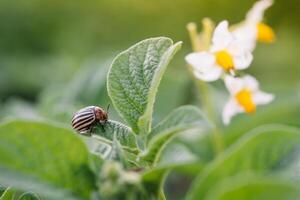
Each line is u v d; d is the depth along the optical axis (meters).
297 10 1.80
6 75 1.25
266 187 0.17
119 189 0.19
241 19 1.75
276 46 1.39
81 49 1.58
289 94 0.72
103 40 1.64
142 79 0.23
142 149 0.23
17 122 0.19
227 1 1.71
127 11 1.64
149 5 1.66
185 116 0.22
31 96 1.25
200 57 0.39
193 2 1.68
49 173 0.20
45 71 1.25
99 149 0.24
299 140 0.19
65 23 1.60
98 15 1.63
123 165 0.21
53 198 0.20
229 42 0.38
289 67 1.36
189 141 0.65
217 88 0.82
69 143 0.20
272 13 1.81
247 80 0.48
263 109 0.68
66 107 0.68
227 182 0.18
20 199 0.22
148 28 1.67
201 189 0.19
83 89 0.78
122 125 0.23
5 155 0.19
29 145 0.20
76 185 0.20
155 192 0.20
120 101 0.23
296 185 0.16
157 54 0.23
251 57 0.38
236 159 0.19
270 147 0.19
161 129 0.22
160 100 0.77
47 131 0.19
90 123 0.24
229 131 0.68
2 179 0.19
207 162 0.58
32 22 1.58
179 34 1.67
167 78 0.77
